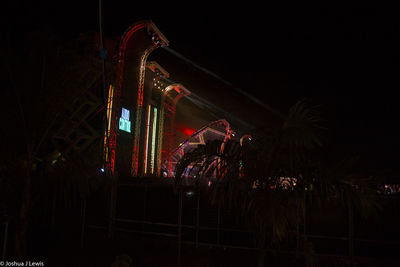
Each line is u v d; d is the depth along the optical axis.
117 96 19.61
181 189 7.71
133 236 9.95
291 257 7.74
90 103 19.19
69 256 7.91
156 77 29.67
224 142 5.26
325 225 8.30
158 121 30.97
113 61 21.33
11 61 6.98
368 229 8.03
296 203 4.98
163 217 10.09
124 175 20.06
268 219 4.71
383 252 7.84
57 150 9.38
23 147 7.60
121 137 22.44
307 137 4.81
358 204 4.78
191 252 8.52
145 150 27.30
